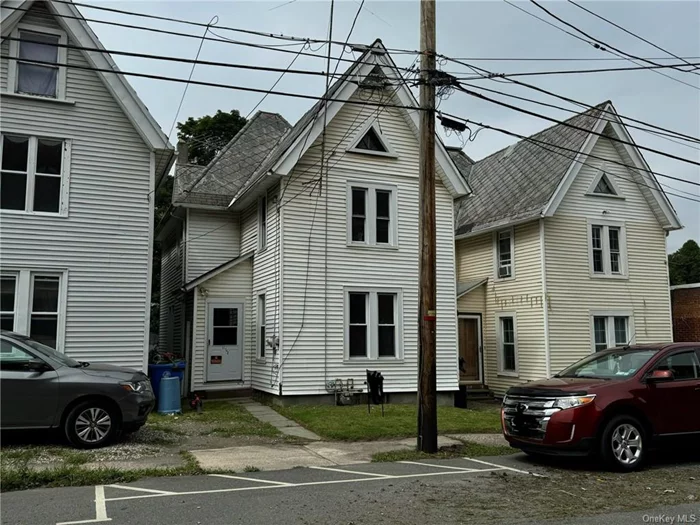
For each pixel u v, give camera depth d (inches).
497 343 812.6
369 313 636.7
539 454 376.2
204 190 758.5
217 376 669.3
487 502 258.2
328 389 605.6
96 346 513.7
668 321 817.5
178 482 295.7
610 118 780.6
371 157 653.9
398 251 655.8
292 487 285.7
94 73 533.0
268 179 617.9
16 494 270.1
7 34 504.1
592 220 784.3
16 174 504.1
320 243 620.7
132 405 381.1
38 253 502.3
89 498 261.9
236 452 380.5
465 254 899.4
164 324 936.9
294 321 599.8
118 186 534.9
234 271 692.1
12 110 502.9
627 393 335.3
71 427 366.9
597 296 772.6
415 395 641.6
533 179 808.9
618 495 272.7
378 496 267.7
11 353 367.6
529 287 762.2
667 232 840.9
